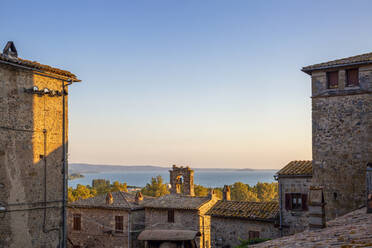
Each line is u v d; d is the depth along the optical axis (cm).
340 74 2317
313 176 2373
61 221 2058
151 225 3491
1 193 1769
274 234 2739
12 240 1803
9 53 1822
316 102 2395
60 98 2100
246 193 9831
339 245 836
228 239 2942
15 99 1852
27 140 1902
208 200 3450
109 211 3569
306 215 2491
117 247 3481
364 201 2186
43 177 1975
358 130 2241
